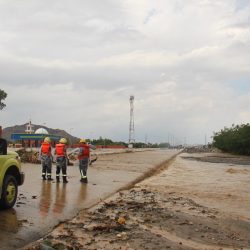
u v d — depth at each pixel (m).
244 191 19.70
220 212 13.52
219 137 98.50
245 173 31.80
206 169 35.66
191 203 14.97
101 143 121.44
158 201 15.08
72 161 33.28
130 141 131.62
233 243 9.73
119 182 20.59
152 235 9.89
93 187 17.92
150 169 31.06
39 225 10.02
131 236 9.69
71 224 10.53
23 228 9.58
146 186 20.20
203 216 12.54
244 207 14.93
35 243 8.78
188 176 27.47
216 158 64.44
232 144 88.31
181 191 18.89
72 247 8.55
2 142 11.45
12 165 11.61
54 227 10.14
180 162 48.34
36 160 32.41
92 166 30.80
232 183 23.44
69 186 17.80
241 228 11.30
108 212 12.38
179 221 11.60
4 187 11.32
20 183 12.20
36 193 15.16
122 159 44.50
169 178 25.44
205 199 16.59
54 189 16.55
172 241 9.54
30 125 98.31
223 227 11.27
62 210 12.09
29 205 12.47
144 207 13.52
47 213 11.48
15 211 11.43
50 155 20.05
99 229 10.10
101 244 8.95
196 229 10.82
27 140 84.31
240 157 71.69
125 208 13.16
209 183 23.11
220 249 9.16
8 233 9.09
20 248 8.34
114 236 9.62
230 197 17.44
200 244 9.48
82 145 19.59
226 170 34.66
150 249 8.79
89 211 12.37
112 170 28.05
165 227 10.82
